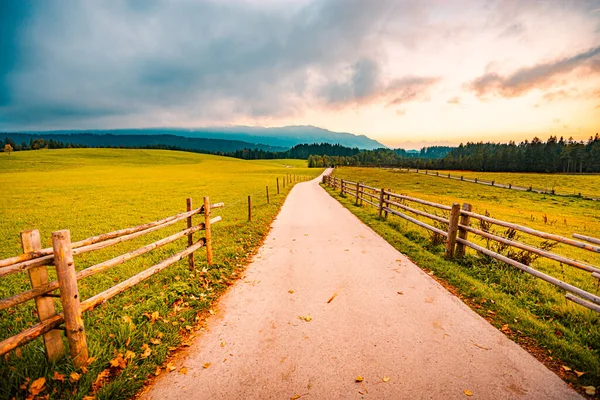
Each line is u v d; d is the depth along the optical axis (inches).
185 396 102.2
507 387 105.1
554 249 386.6
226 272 216.2
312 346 128.6
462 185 1669.5
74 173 1945.1
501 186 1588.3
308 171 3127.5
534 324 140.9
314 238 320.8
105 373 110.0
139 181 1427.2
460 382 107.4
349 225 390.6
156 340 129.2
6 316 163.9
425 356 121.3
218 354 124.3
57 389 101.7
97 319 151.3
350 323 146.5
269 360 119.9
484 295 171.9
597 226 595.8
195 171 2464.3
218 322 149.8
